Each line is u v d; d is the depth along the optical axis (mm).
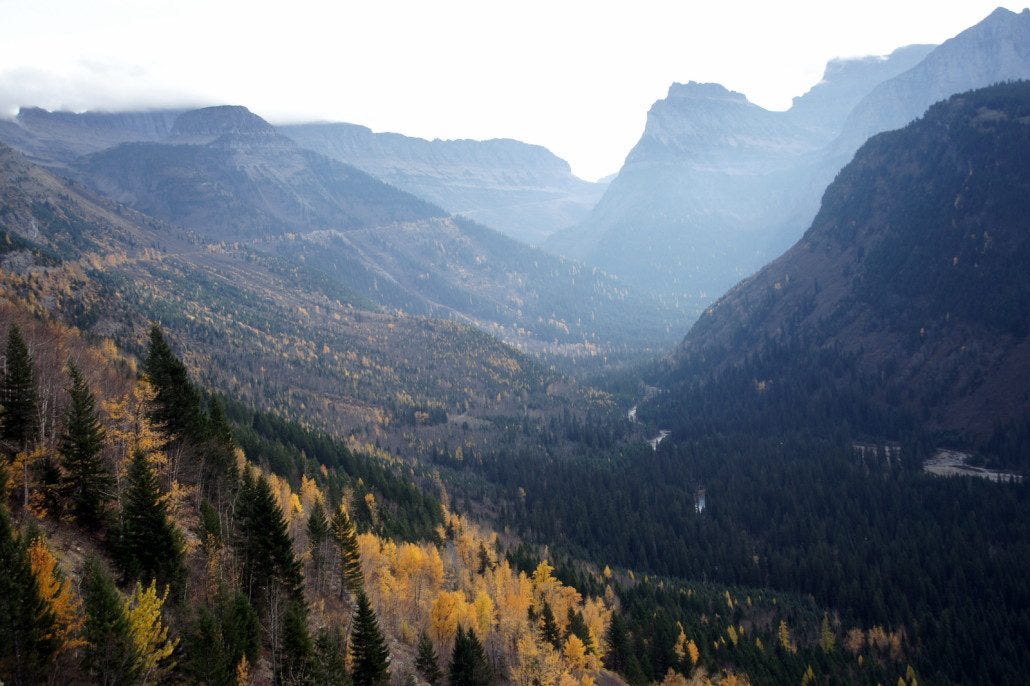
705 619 146750
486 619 101000
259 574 68562
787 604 164375
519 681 92812
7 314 102875
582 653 103250
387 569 97000
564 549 189375
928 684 133875
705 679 117938
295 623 60312
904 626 156125
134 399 84000
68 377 89500
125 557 58156
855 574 173750
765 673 126062
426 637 84562
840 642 151250
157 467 74125
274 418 178000
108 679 45031
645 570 187750
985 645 144125
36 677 43969
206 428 81188
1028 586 163000
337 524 87812
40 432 68688
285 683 59531
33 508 60625
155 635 48531
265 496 69875
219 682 50656
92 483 65125
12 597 42969
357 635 69062
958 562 174000
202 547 66688
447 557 132250
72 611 47844
